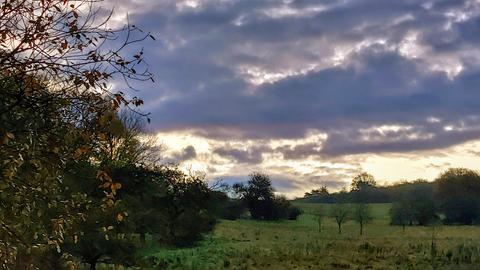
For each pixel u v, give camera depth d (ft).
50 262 43.14
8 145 21.54
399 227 316.81
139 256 98.07
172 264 144.36
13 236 23.56
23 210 22.57
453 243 201.05
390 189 448.24
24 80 21.83
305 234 274.36
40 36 21.74
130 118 120.78
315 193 508.53
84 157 23.09
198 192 192.44
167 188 176.14
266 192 377.30
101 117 21.91
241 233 264.93
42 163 22.27
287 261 162.40
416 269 148.56
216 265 149.69
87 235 77.20
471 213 337.11
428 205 325.01
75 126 22.25
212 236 234.99
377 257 171.01
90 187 40.11
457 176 377.09
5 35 21.50
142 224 128.16
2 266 23.35
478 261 156.76
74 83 21.59
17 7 21.93
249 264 155.74
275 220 375.04
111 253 85.56
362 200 346.33
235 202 370.94
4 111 21.38
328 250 185.98
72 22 22.03
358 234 273.54
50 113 22.11
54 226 24.09
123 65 22.35
